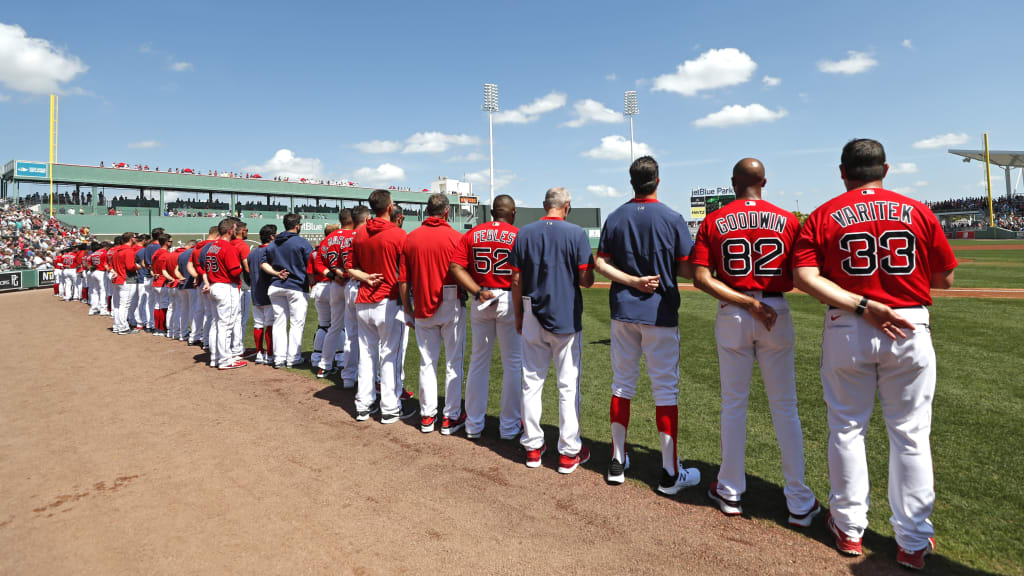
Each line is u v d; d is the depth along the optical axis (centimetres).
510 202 374
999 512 257
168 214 3725
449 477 310
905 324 201
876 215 210
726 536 241
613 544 235
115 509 271
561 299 307
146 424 406
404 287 386
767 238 240
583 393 488
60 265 1659
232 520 260
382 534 246
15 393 497
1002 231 4312
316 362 609
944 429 369
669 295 279
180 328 815
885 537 238
